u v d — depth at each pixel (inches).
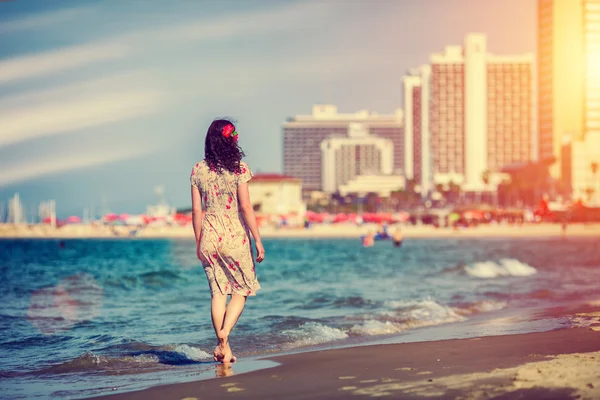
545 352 313.6
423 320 486.0
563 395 223.3
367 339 398.3
